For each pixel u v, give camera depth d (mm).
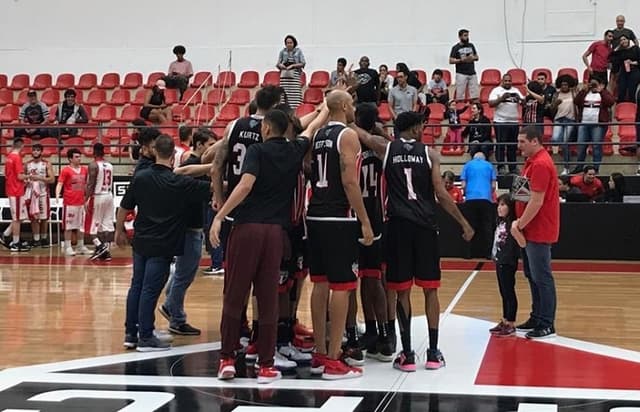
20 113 15109
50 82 17188
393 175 5219
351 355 5344
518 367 5297
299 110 14578
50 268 10648
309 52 16688
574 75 15117
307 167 5316
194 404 4434
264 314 4883
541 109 12977
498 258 6297
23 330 6535
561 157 13141
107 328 6621
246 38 17047
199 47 17188
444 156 13719
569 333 6426
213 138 6438
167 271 5852
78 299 8070
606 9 15578
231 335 4918
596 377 5027
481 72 15914
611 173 12758
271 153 4820
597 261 11570
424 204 5195
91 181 11523
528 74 15805
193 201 5801
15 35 17703
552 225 6035
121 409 4336
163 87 14453
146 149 6043
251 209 4840
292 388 4777
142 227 5777
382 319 5504
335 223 4922
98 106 16531
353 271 4980
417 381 4941
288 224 4953
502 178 12445
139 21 17422
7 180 12719
